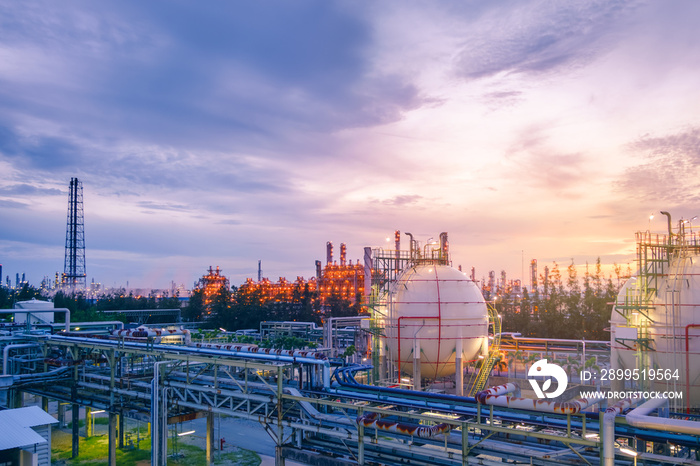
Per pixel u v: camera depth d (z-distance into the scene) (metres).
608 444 24.58
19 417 38.94
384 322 55.25
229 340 97.00
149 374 51.69
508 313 122.25
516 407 27.72
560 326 112.25
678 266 40.16
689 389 37.84
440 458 30.44
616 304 42.31
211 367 52.28
